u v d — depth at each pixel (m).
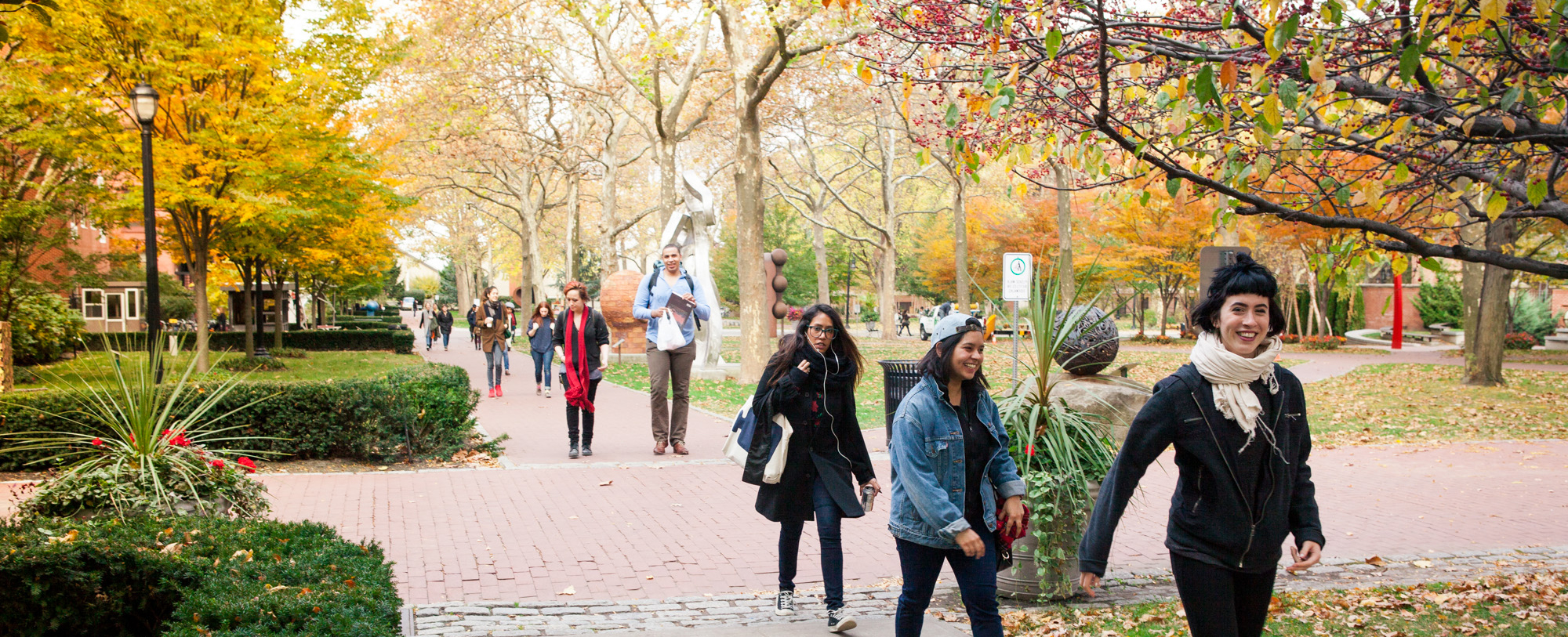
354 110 20.50
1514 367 25.92
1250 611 3.20
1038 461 5.52
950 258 45.94
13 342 19.09
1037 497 5.34
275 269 28.09
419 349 37.59
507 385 20.17
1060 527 5.47
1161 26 4.80
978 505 3.85
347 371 22.95
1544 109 5.33
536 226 38.88
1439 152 5.39
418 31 24.42
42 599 3.93
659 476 9.50
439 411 10.47
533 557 6.42
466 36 22.95
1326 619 5.18
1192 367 3.13
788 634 4.80
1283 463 3.05
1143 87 5.51
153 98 13.65
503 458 10.52
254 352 25.58
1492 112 5.16
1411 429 14.73
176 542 4.22
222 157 17.61
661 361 10.70
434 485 8.91
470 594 5.56
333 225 21.59
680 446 10.85
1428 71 5.39
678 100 23.66
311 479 9.05
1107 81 4.70
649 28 22.80
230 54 16.80
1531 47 4.94
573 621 5.03
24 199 18.41
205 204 17.03
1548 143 4.80
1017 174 5.99
